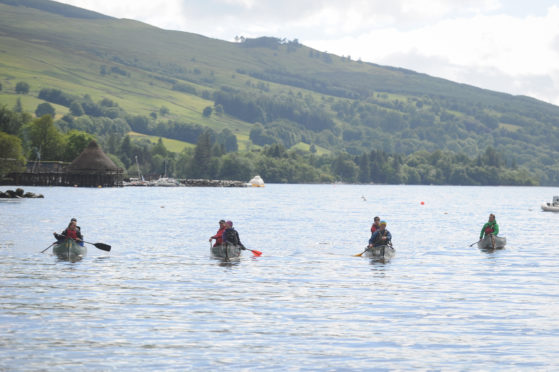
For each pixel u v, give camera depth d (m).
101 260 40.78
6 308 25.67
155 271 36.25
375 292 30.20
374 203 157.88
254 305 26.91
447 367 18.86
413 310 26.22
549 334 22.50
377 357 19.77
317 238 58.75
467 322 24.19
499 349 20.67
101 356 19.53
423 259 43.38
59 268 36.88
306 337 21.92
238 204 135.00
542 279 34.47
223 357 19.61
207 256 43.56
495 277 35.12
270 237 59.56
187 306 26.55
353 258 43.50
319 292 30.09
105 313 25.03
